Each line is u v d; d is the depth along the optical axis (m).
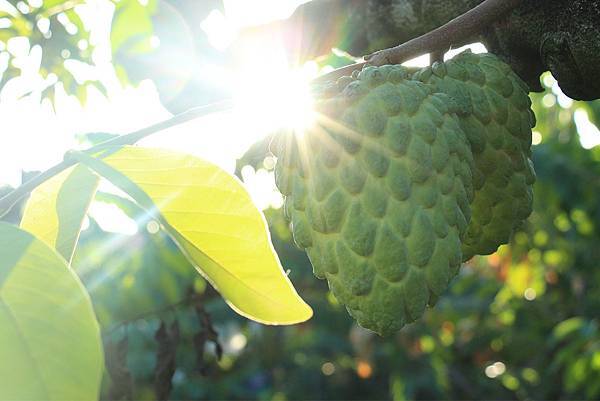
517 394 3.59
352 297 0.46
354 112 0.46
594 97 0.54
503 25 0.54
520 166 0.52
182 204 0.52
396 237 0.45
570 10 0.51
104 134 1.10
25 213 0.54
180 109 0.76
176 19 0.74
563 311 2.93
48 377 0.35
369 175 0.46
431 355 3.15
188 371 3.10
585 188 2.25
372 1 0.64
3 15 1.05
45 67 1.06
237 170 0.91
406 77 0.49
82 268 1.12
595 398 2.40
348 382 3.97
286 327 2.94
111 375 0.99
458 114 0.50
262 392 3.84
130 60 0.79
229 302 0.55
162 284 1.19
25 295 0.37
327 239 0.47
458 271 0.47
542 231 2.60
